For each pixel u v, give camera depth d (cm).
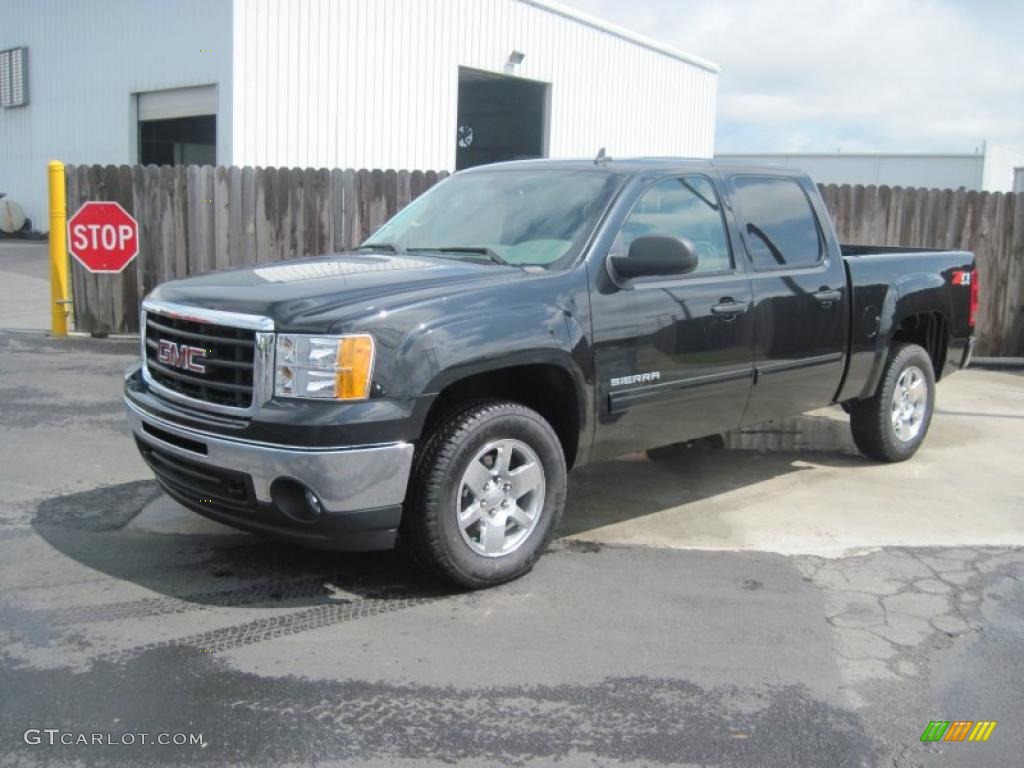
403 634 413
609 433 502
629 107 2828
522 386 498
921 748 339
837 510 607
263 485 409
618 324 493
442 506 432
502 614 436
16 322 1288
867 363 664
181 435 435
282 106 1941
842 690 377
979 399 980
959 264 753
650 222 526
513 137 2705
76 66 2375
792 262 608
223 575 474
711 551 528
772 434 813
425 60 2194
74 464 659
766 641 418
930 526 579
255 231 1140
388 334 411
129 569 479
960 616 450
